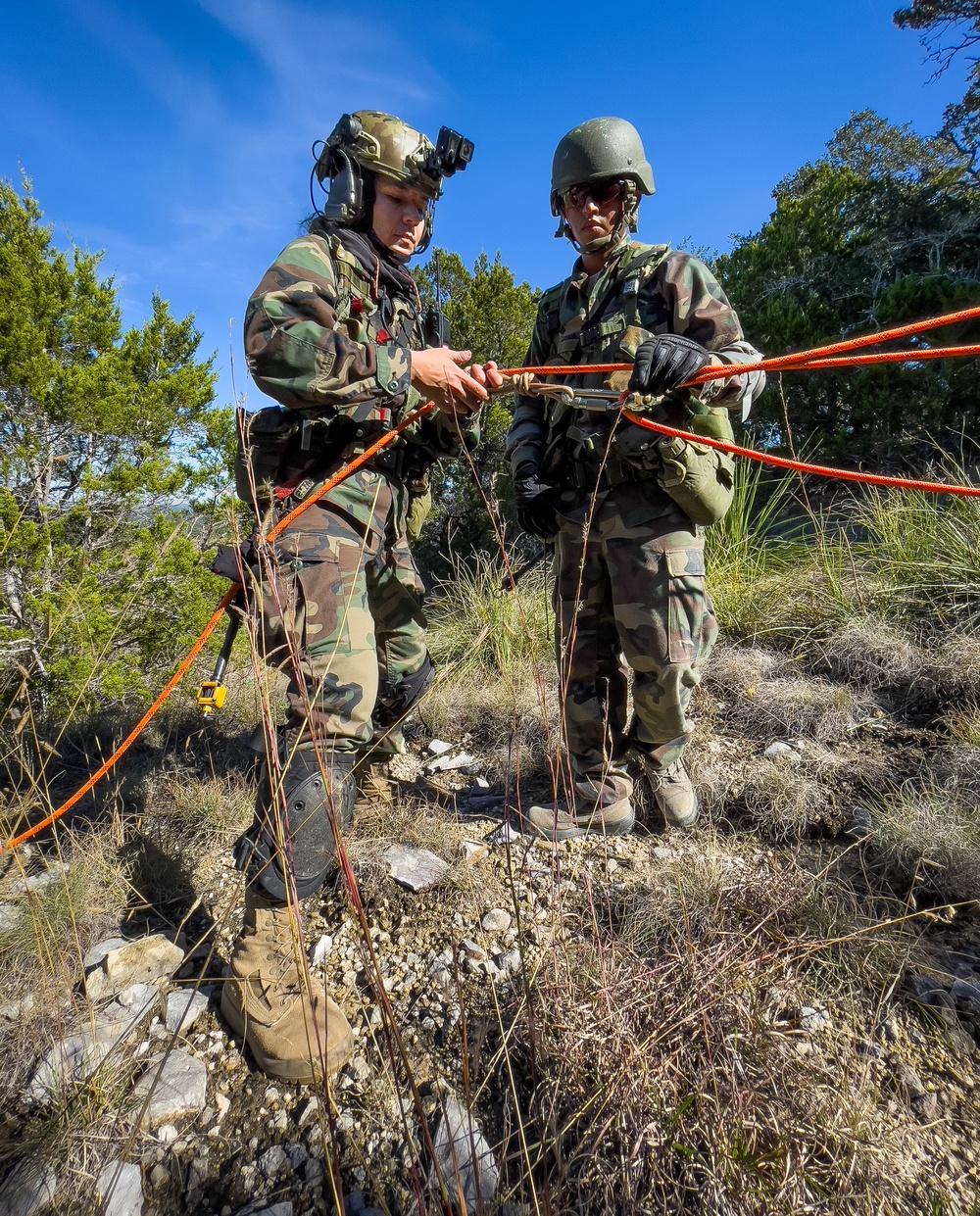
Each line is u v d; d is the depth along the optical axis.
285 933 1.76
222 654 1.96
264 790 1.78
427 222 2.13
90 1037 1.71
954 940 1.93
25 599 4.75
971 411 7.95
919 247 10.45
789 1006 1.70
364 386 1.78
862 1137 1.35
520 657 4.06
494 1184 1.37
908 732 2.94
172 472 5.59
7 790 2.82
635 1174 1.33
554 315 2.42
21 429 5.27
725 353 1.99
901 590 3.88
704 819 2.57
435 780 3.05
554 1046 1.61
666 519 2.21
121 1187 1.39
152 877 2.34
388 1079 1.59
